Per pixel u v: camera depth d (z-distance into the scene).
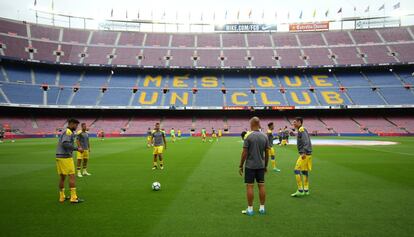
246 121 55.66
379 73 60.09
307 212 6.36
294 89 57.78
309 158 7.93
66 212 6.49
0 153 20.27
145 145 28.27
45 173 11.84
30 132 46.97
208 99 55.78
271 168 13.08
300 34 71.50
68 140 7.37
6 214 6.37
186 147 25.62
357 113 55.66
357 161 15.30
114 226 5.58
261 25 73.69
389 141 33.38
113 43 66.25
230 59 64.12
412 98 51.62
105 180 10.30
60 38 63.28
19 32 59.41
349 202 7.15
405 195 7.84
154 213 6.38
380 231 5.22
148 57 63.44
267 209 6.62
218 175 11.24
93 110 55.94
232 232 5.22
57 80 56.47
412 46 61.47
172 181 10.05
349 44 65.62
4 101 46.78
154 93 56.84
